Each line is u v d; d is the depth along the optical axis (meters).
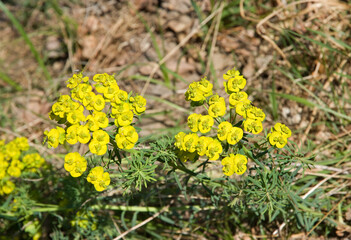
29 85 5.28
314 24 4.92
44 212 3.62
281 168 2.70
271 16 4.77
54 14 5.91
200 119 2.32
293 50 4.90
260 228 3.72
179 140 2.32
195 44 5.38
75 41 5.66
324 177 3.81
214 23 5.33
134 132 2.28
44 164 3.69
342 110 4.32
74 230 3.73
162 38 5.12
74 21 5.76
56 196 3.64
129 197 3.39
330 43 4.73
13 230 3.87
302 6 5.06
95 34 5.73
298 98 4.23
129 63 5.47
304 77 4.64
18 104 5.24
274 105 4.40
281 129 2.36
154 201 3.74
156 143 2.56
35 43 5.84
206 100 2.43
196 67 5.27
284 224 3.61
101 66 5.48
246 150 2.46
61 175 3.77
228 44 5.24
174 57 5.37
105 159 3.09
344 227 3.49
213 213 3.80
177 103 4.98
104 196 3.53
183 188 3.10
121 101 2.34
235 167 2.32
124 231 3.74
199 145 2.28
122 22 5.67
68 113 2.30
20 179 3.71
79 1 5.91
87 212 3.45
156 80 5.07
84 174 3.06
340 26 4.84
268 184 2.64
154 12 5.71
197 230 3.87
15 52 5.79
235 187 2.90
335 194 3.76
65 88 5.17
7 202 3.37
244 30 5.29
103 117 2.29
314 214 3.31
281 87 4.83
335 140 4.26
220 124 2.29
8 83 5.52
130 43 5.58
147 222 3.81
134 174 2.43
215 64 5.17
